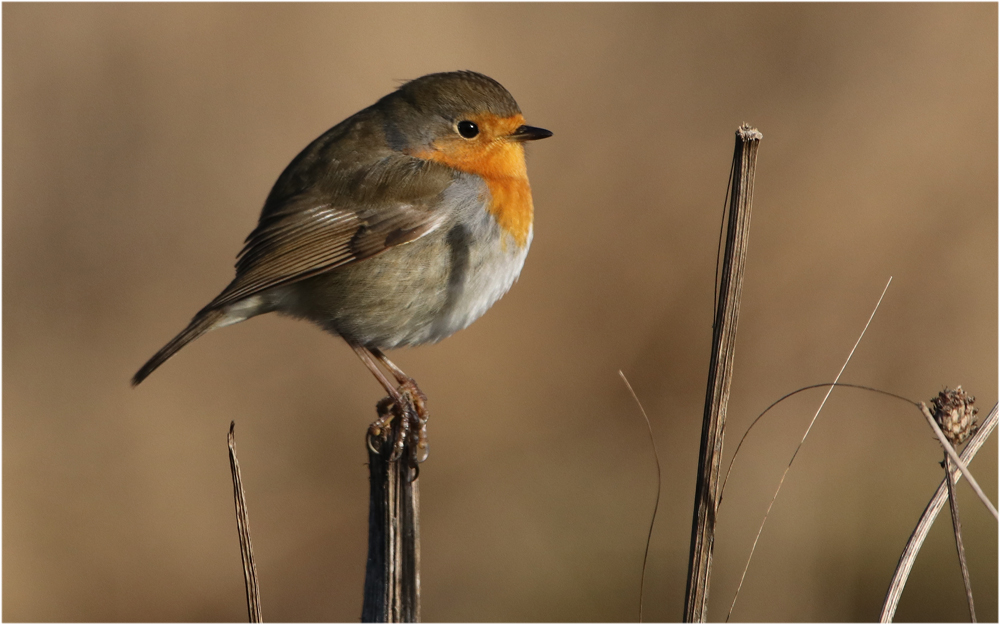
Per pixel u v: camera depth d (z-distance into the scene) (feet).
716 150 52.80
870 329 49.39
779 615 39.29
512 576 43.09
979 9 53.42
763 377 49.44
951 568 39.65
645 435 49.88
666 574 42.39
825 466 45.78
